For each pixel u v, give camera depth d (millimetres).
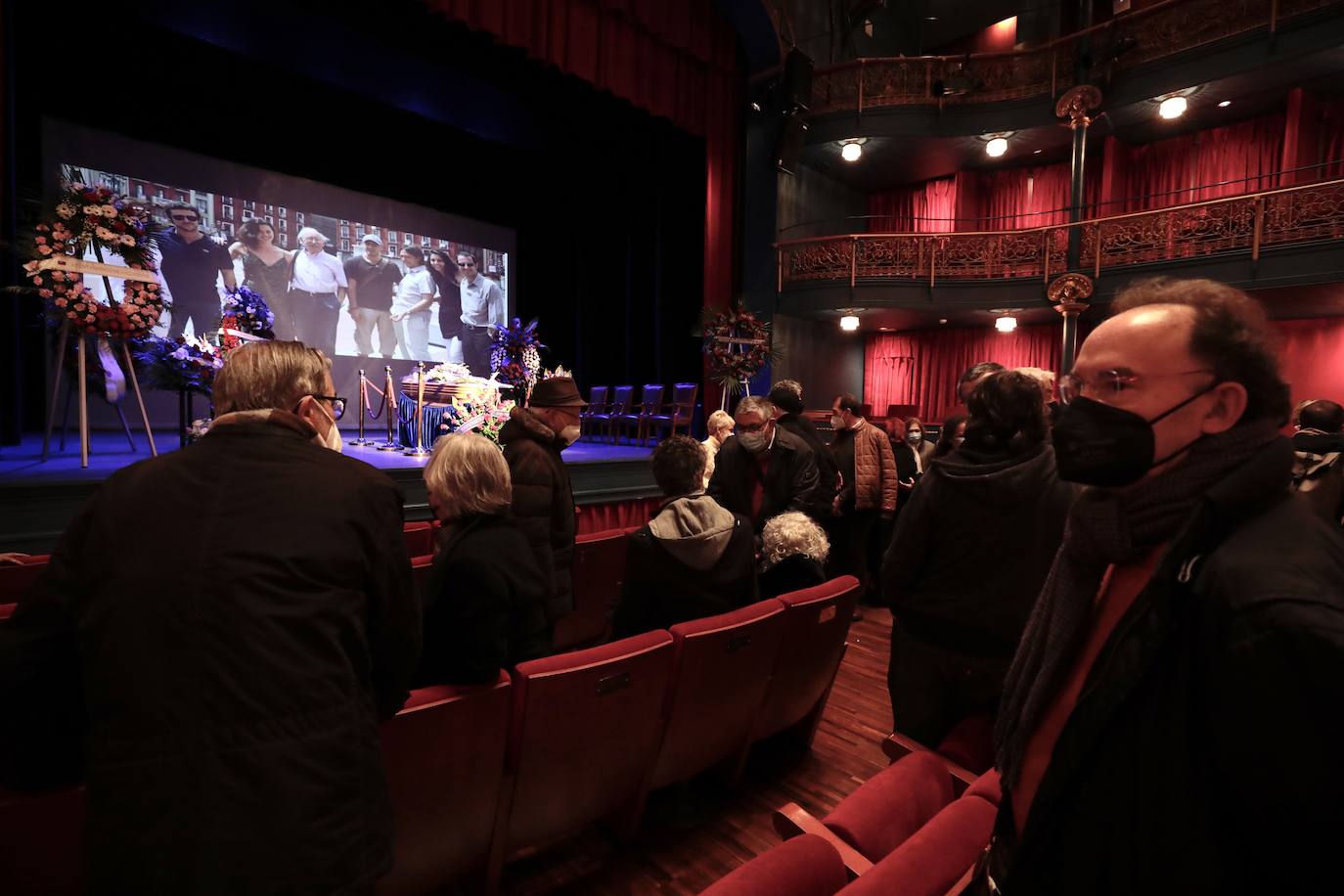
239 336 5727
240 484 975
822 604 2332
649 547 2082
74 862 1159
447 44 7977
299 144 8914
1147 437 670
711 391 10250
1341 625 477
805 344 11641
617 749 1856
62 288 4180
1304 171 9164
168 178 8031
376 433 9617
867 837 1228
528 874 1951
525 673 1619
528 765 1687
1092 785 626
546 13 7641
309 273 9219
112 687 862
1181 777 571
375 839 990
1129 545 691
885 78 10562
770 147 10352
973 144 10898
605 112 9469
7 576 2352
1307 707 479
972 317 10953
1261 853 524
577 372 12344
